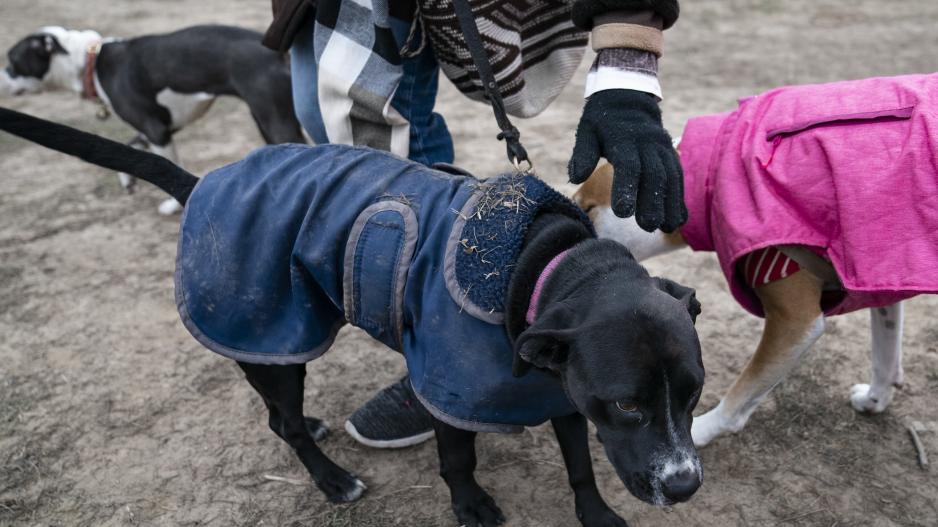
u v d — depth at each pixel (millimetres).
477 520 2318
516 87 2205
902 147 1967
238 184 2158
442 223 1916
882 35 7203
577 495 2264
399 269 1934
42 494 2600
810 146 2084
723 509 2420
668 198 1764
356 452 2709
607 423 1748
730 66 6539
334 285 2053
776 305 2281
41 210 4652
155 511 2516
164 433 2854
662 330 1695
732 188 2191
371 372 3137
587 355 1710
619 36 1878
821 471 2547
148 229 4410
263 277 2092
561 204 1999
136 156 2291
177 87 4359
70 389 3107
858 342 3137
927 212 1907
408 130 2336
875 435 2678
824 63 6488
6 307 3680
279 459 2709
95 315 3598
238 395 3037
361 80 2184
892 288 1927
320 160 2137
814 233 2080
